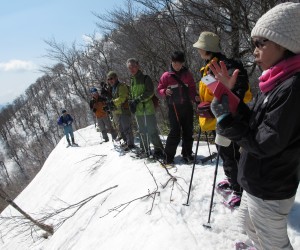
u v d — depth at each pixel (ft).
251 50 23.95
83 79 79.77
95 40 59.72
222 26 24.44
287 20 6.07
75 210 23.76
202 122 12.99
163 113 38.04
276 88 6.24
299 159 6.91
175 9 27.89
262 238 7.80
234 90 11.11
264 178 7.09
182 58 17.16
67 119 46.68
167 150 18.94
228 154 12.85
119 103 24.77
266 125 6.27
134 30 37.76
